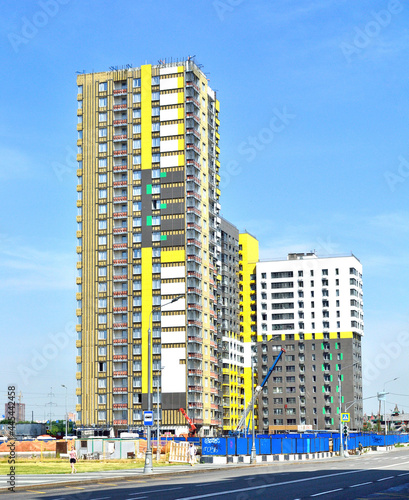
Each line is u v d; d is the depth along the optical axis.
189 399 144.38
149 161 153.00
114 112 156.25
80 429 147.00
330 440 116.81
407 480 49.44
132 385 146.62
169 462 78.12
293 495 36.34
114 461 83.50
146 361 146.75
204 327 152.75
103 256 152.62
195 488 40.72
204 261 155.12
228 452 88.50
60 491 38.22
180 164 151.50
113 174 154.50
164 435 133.00
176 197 150.75
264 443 94.00
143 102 154.88
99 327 150.38
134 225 152.00
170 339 146.62
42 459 85.06
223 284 187.12
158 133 153.50
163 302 148.12
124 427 145.62
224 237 190.88
